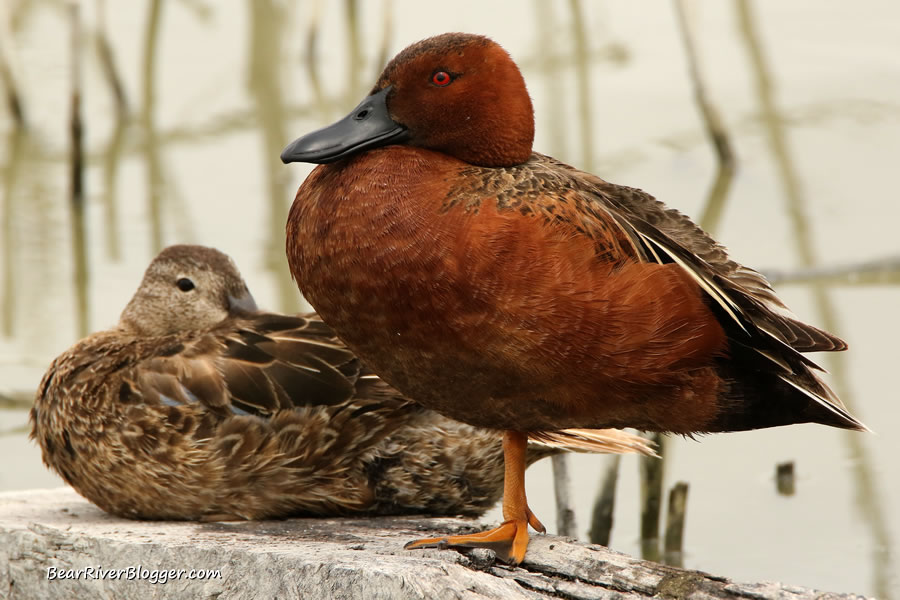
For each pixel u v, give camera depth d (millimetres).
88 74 20703
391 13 20266
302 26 22281
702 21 22484
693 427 7648
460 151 7641
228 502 9414
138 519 9672
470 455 9305
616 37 21891
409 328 7160
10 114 19422
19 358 13219
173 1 22625
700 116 19344
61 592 8305
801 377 7469
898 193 16938
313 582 7246
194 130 19516
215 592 7684
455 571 7125
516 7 22672
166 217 16719
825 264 15031
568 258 6988
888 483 11016
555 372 7152
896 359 13008
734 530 10406
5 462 11688
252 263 15234
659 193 17297
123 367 9820
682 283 7156
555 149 18438
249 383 9398
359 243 7121
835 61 20688
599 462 11938
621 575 7336
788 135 18750
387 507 9492
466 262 6961
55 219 16969
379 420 9227
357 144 7578
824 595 6922
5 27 19484
